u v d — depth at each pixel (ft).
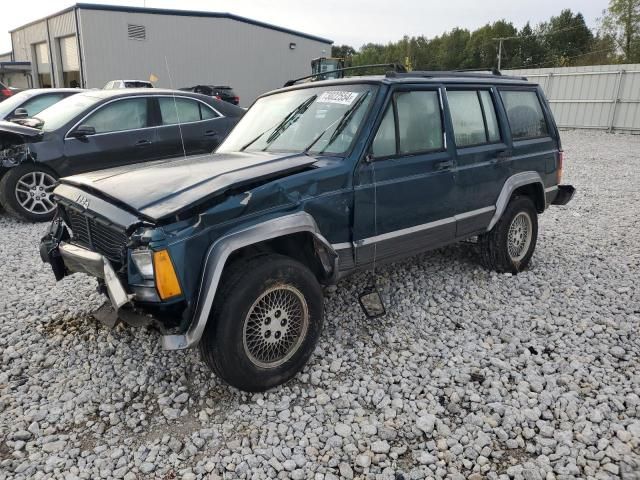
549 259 18.44
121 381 10.91
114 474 8.40
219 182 9.75
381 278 16.19
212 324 9.45
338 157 11.73
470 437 9.19
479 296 15.03
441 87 13.94
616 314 13.97
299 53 121.70
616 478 8.18
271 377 10.21
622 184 33.76
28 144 22.67
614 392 10.36
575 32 252.21
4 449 9.04
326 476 8.30
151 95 25.67
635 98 66.95
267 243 10.92
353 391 10.50
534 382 10.67
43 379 11.01
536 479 8.18
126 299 9.07
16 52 112.27
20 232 22.18
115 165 24.62
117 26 88.12
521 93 17.15
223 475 8.36
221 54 103.19
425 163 13.12
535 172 16.90
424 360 11.70
